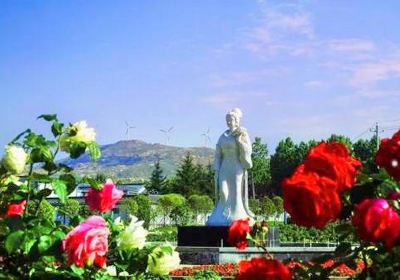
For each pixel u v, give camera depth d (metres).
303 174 2.66
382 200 2.64
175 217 52.66
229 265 21.80
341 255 3.27
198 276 17.45
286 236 31.88
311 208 2.54
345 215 3.12
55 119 4.04
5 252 3.77
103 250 3.48
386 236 2.58
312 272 3.25
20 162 3.84
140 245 3.86
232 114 25.97
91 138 4.07
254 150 108.88
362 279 3.03
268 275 2.69
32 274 3.77
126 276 3.93
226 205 25.86
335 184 2.58
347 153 2.88
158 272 3.88
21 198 4.02
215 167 26.31
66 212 4.16
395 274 2.89
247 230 3.58
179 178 89.94
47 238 3.65
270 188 105.88
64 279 3.69
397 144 2.95
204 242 25.02
